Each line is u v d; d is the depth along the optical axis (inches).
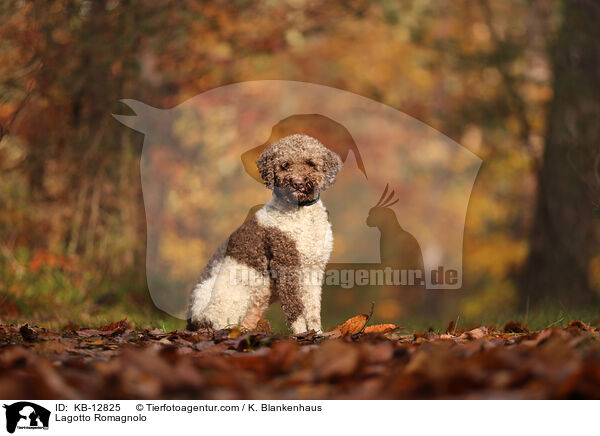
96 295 356.5
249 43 459.8
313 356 123.0
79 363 124.3
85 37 385.4
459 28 556.1
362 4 499.8
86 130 391.9
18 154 397.7
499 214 569.3
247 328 205.5
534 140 505.7
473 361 107.4
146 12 400.5
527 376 99.0
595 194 405.4
